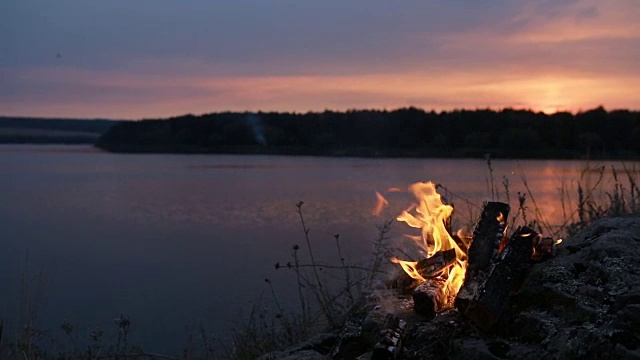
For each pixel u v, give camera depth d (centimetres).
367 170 3303
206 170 4803
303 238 1472
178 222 2036
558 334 354
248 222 1919
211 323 780
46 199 2936
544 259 409
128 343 725
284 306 795
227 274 1113
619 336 332
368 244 1161
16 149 13162
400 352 390
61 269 1270
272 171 4269
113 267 1289
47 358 587
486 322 378
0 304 878
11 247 1594
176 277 1140
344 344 426
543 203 1123
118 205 2622
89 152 10681
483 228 438
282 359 438
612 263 383
